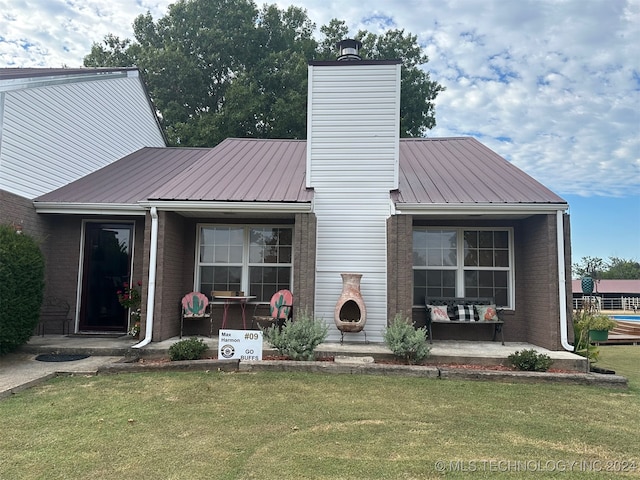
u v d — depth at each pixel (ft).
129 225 34.50
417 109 90.27
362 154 31.96
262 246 32.81
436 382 21.15
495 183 31.37
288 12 94.38
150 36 92.43
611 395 19.86
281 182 32.50
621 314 100.63
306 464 12.28
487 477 11.73
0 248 23.91
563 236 27.58
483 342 30.07
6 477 11.34
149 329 27.71
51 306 32.96
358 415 16.37
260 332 23.62
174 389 19.38
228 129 78.79
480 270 31.63
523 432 15.10
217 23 86.07
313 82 32.60
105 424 15.24
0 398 18.10
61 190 34.27
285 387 19.79
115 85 43.98
